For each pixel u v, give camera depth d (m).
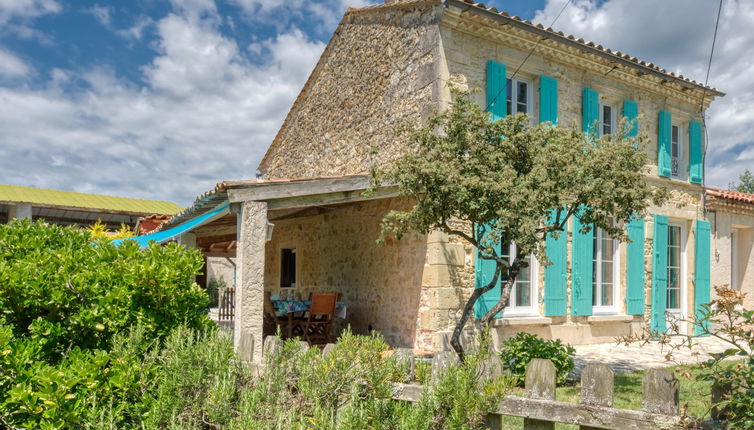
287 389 3.46
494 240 6.56
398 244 10.12
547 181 6.38
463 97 7.19
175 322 4.07
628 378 7.50
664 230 12.27
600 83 11.41
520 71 10.38
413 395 3.28
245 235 7.40
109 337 3.83
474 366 3.19
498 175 6.54
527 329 10.06
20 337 3.60
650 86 12.13
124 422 3.36
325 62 13.75
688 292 12.86
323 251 12.82
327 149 13.33
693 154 13.12
